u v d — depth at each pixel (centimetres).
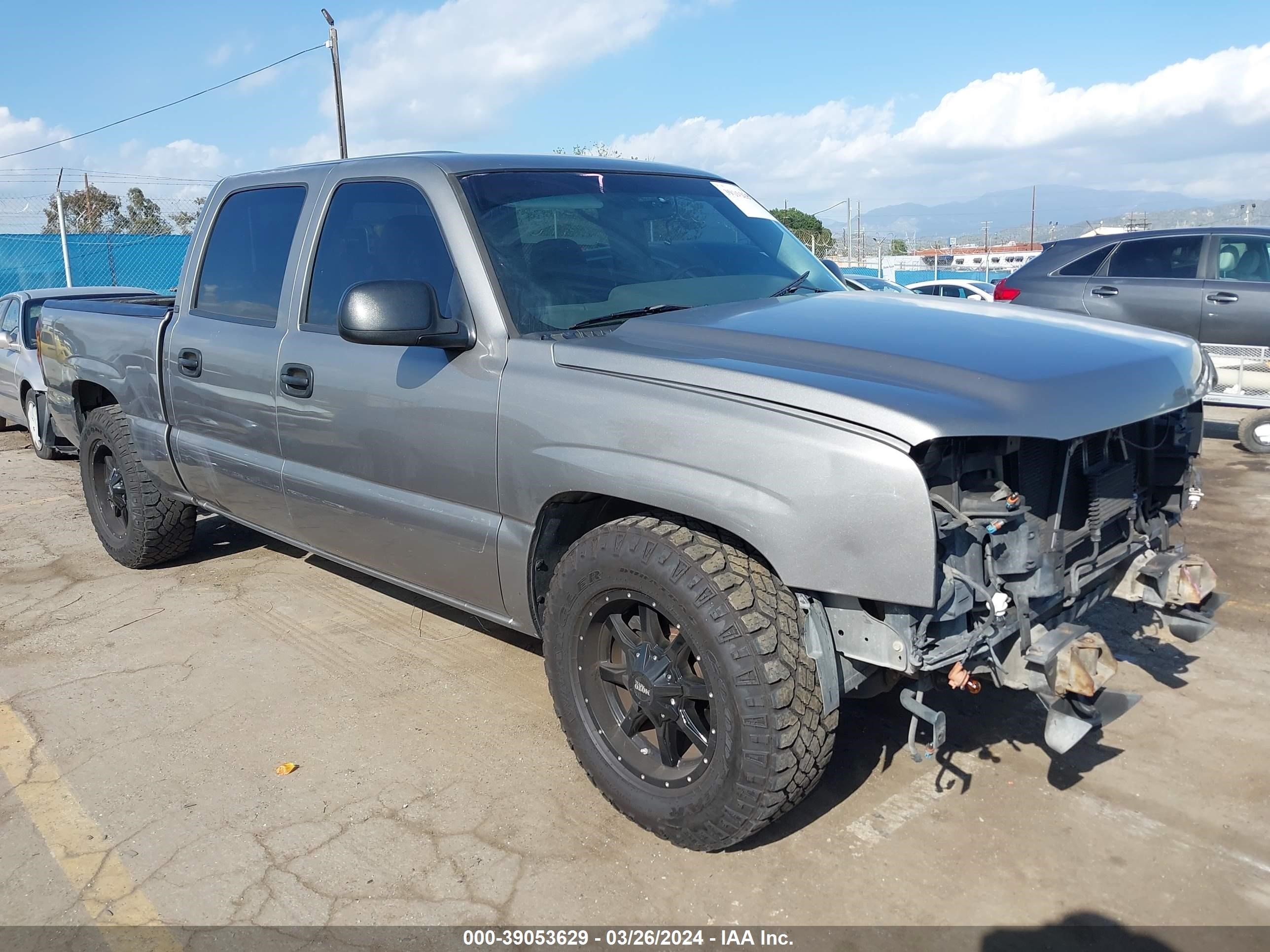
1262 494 633
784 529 229
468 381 303
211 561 543
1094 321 319
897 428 218
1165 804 291
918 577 216
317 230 375
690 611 246
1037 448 243
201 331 428
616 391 264
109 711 367
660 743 274
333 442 358
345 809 299
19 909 257
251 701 372
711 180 409
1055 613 263
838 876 263
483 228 315
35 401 879
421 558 338
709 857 272
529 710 360
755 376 243
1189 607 291
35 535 613
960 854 271
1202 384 300
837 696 248
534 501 287
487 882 263
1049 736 240
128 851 281
